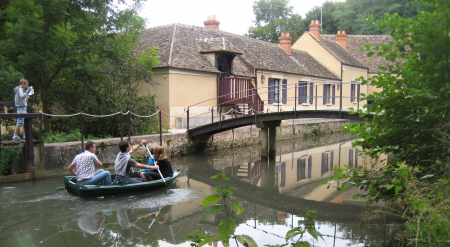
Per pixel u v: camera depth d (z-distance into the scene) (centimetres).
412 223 449
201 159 1458
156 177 959
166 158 977
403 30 402
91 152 862
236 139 1830
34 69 1187
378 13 2791
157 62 1636
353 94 3191
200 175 1165
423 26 391
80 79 1381
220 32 2417
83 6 1303
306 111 1341
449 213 372
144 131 1480
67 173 1088
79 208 739
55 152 1056
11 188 891
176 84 1712
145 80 1597
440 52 398
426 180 441
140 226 646
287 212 763
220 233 279
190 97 1788
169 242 573
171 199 833
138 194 866
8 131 1204
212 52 1912
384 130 474
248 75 2095
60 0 1120
